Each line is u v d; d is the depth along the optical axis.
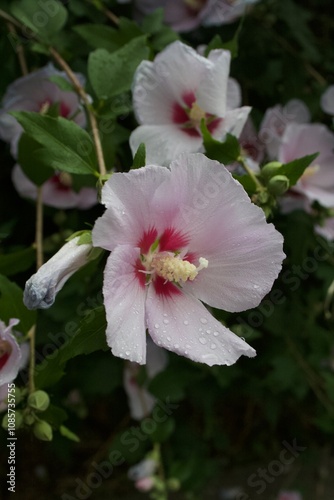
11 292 0.36
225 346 0.31
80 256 0.30
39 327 0.58
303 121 0.59
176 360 0.65
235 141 0.37
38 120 0.35
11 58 0.53
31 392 0.36
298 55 0.68
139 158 0.31
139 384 0.64
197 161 0.30
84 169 0.36
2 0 0.52
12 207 0.59
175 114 0.41
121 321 0.28
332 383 0.63
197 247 0.32
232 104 0.44
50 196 0.52
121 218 0.29
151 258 0.32
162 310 0.32
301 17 0.67
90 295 0.59
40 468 0.90
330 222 0.58
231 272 0.32
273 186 0.36
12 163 0.59
